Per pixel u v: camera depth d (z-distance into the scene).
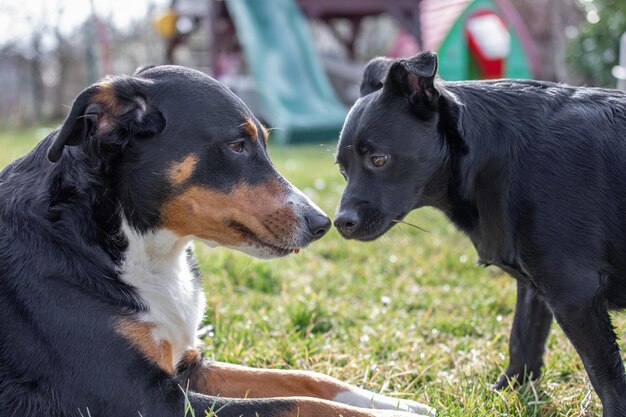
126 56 7.50
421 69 1.15
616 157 1.10
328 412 1.03
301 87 5.07
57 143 1.02
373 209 1.19
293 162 3.47
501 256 1.14
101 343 1.03
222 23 5.75
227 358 1.32
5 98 7.54
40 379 1.01
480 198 1.15
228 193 1.11
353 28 6.38
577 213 1.08
